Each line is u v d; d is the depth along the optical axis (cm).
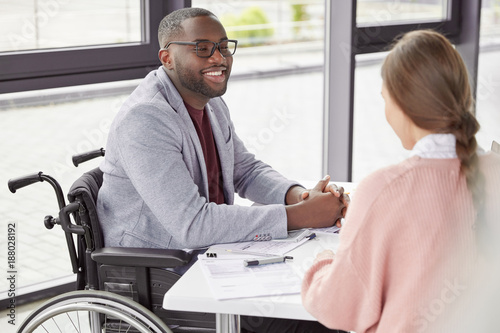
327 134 375
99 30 275
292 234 188
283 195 213
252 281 154
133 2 282
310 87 454
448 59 121
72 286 291
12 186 187
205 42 194
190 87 197
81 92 292
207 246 182
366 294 124
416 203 120
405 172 122
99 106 300
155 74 202
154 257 175
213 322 178
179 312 179
